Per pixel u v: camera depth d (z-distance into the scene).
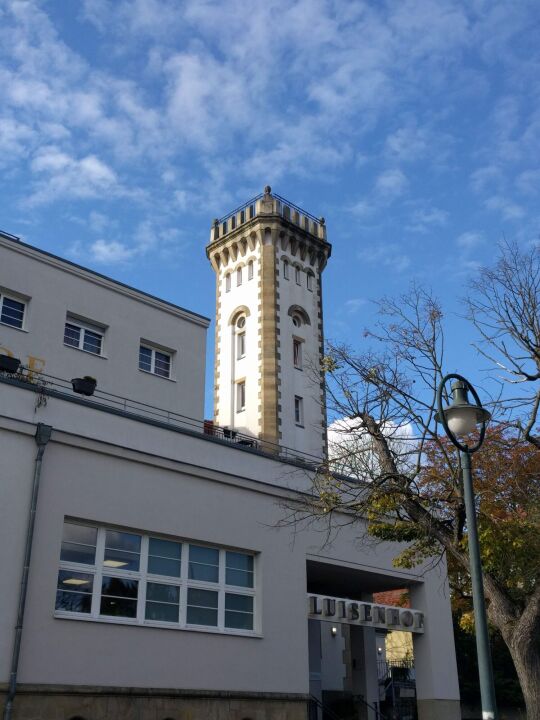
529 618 15.34
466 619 25.98
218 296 48.09
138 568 18.62
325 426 43.94
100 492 18.25
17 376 21.56
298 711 20.36
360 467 20.06
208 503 20.41
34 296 25.22
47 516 17.11
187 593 19.36
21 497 16.81
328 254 50.53
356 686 28.25
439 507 18.09
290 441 42.28
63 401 18.20
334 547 23.31
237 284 47.41
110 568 18.09
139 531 18.89
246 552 21.12
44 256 25.81
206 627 19.30
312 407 44.28
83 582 17.48
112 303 27.34
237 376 44.88
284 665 20.56
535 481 21.75
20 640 15.72
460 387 13.45
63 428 17.95
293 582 21.70
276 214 47.06
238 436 30.31
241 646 19.73
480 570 12.36
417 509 17.33
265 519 21.59
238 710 19.03
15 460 17.00
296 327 46.38
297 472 22.89
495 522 17.31
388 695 37.84
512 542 16.94
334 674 35.38
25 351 24.45
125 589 18.19
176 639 18.48
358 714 27.67
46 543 16.91
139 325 27.95
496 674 35.91
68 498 17.62
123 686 17.11
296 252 48.25
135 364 27.36
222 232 49.88
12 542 16.34
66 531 17.64
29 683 15.62
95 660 16.86
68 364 25.42
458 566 25.50
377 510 17.59
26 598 16.16
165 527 19.23
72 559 17.52
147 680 17.59
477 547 12.50
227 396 44.62
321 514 19.20
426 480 21.94
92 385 22.97
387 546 25.08
